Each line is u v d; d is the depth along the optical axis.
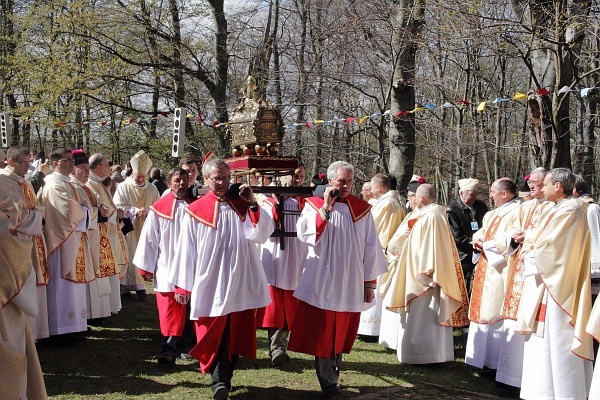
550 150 9.77
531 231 6.00
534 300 5.74
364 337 8.59
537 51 10.88
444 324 6.99
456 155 20.45
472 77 21.27
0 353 4.02
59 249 7.28
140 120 20.66
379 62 18.48
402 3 14.21
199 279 5.55
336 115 20.36
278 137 6.17
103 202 8.43
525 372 5.84
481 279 6.86
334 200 5.80
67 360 6.85
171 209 6.66
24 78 21.92
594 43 12.48
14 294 4.31
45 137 28.12
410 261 7.07
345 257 5.87
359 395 6.03
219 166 5.65
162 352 6.74
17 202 6.17
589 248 5.66
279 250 6.95
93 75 20.25
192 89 23.09
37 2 21.78
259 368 6.84
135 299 10.46
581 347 5.46
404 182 14.77
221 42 20.66
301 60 20.64
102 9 20.77
